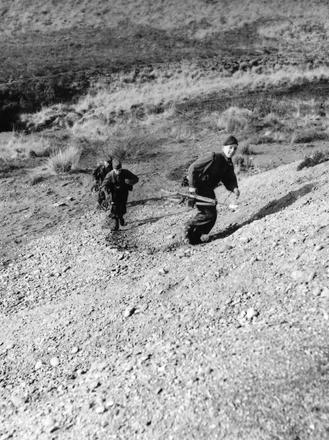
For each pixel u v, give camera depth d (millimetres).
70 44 37938
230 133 17938
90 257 7848
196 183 6668
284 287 4699
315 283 4535
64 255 8219
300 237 5445
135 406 3754
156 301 5441
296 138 16172
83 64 32875
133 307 5457
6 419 4363
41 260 8242
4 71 30641
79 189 12344
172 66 33906
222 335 4320
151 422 3516
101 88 29953
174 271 6027
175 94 28062
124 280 6520
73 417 3943
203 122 20594
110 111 24672
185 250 6820
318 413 3092
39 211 10992
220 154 6559
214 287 5219
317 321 3971
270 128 18266
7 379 5000
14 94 27906
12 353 5426
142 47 38000
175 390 3754
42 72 30781
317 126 18766
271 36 42031
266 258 5344
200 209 6742
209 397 3510
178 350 4332
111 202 8719
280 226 6016
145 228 8789
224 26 43562
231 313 4672
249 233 6242
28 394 4613
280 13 46156
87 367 4746
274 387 3389
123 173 8719
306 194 7047
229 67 34188
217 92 28312
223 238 6707
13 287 7387
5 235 9742
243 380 3549
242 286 5016
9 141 19266
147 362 4348
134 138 17750
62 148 16781
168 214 9539
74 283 7047
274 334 3982
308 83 30375
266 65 34719
